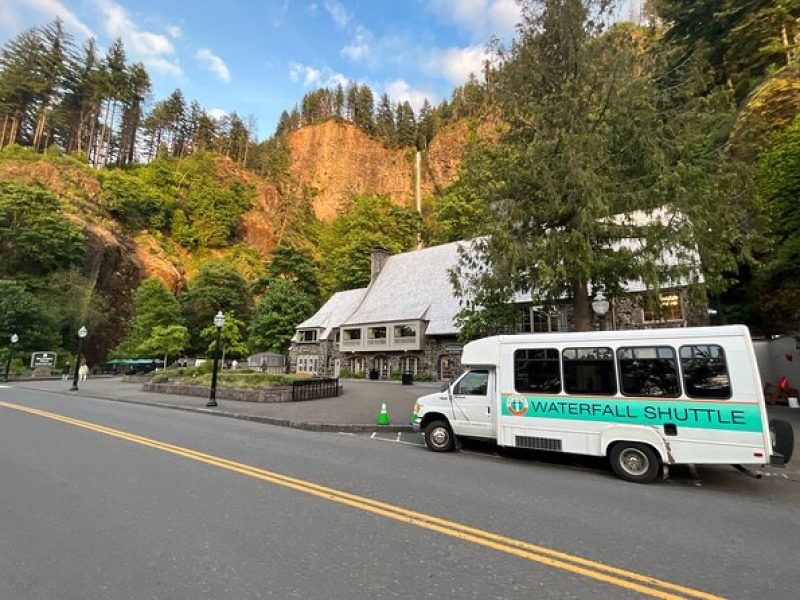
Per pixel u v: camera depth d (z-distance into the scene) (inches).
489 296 523.5
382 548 166.7
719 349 291.0
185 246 2893.7
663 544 179.6
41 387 1007.6
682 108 424.5
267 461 307.1
